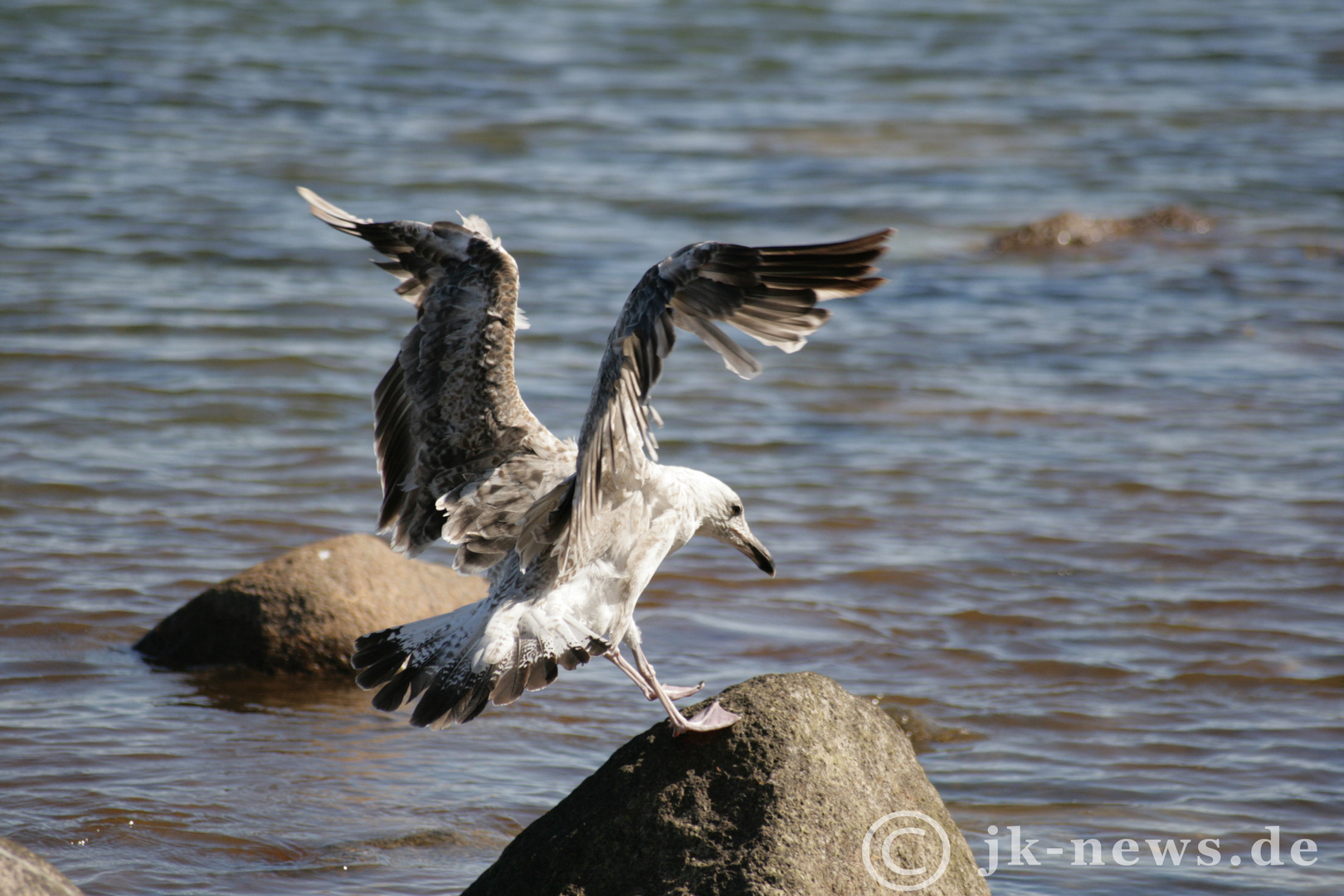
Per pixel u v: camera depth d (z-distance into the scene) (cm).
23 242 2412
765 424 1838
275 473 1612
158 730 1041
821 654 1212
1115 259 2650
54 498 1509
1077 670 1190
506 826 919
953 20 4622
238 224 2589
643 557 729
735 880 676
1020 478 1652
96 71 3531
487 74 3769
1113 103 3716
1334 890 862
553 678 686
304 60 3794
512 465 739
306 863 858
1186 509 1555
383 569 1212
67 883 668
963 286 2489
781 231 2703
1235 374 2023
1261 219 2866
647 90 3716
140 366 1927
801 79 3881
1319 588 1357
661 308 614
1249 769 1022
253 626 1162
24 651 1163
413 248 736
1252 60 4159
